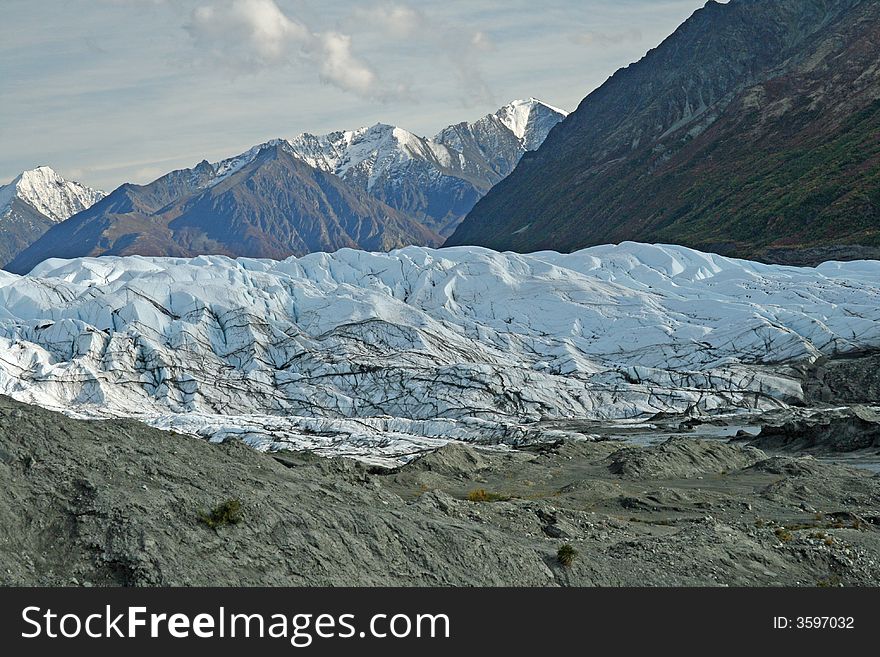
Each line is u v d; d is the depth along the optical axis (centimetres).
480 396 9538
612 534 2938
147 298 11569
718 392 9775
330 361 10419
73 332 10431
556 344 12006
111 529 1656
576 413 9456
